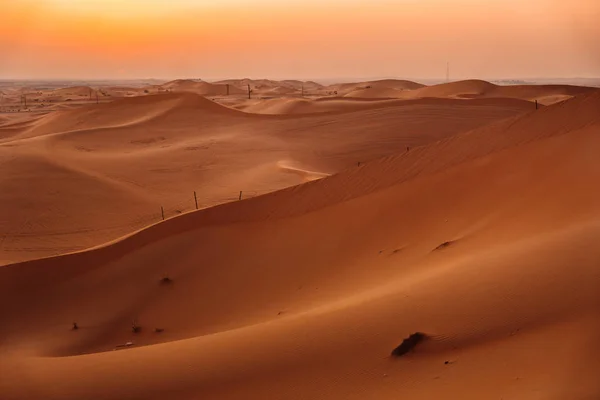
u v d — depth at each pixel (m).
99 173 45.41
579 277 9.13
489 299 9.52
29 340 16.84
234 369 9.74
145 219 37.00
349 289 14.52
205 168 48.31
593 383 6.40
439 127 59.81
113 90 197.38
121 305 18.53
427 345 8.91
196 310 17.45
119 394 9.48
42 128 76.38
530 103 69.12
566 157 17.03
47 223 35.53
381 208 19.78
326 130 60.75
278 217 21.80
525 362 7.52
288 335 10.65
